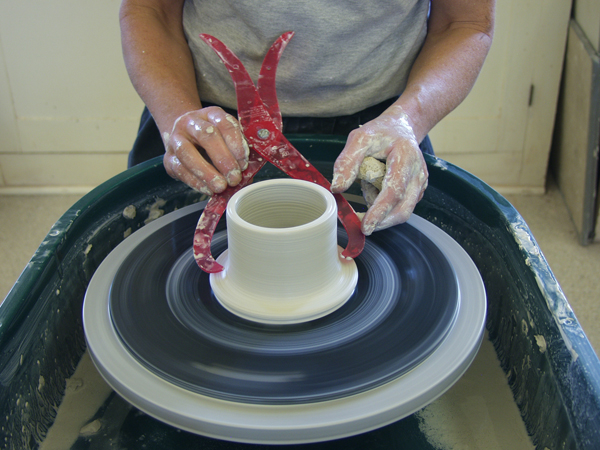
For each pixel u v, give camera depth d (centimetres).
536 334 69
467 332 68
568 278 191
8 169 245
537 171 239
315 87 102
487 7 99
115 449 66
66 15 210
